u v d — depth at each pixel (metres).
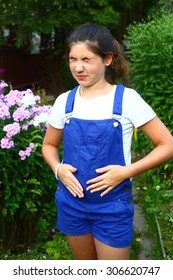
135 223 3.61
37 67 11.07
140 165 1.95
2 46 10.53
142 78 4.47
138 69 4.45
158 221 3.53
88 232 2.10
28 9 8.00
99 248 2.07
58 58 9.73
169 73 4.25
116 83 2.14
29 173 3.07
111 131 1.90
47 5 8.08
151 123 1.96
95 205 1.99
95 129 1.91
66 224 2.10
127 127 1.94
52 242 3.17
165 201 3.89
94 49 1.89
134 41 4.61
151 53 4.21
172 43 4.34
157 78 4.30
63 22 8.34
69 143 1.99
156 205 3.77
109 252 2.04
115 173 1.91
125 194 2.00
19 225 3.15
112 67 2.07
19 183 2.95
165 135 1.97
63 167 2.02
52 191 3.29
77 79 1.96
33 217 3.22
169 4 6.73
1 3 7.93
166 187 4.20
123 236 2.01
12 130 2.77
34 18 8.07
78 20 8.31
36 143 2.97
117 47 2.07
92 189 1.95
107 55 1.96
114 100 1.93
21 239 3.21
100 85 1.98
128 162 1.98
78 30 1.95
